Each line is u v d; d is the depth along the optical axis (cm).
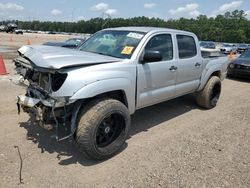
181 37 562
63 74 367
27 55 413
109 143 407
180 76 552
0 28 7256
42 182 344
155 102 508
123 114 408
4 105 609
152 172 374
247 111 672
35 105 384
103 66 395
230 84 1077
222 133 521
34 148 426
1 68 957
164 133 512
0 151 410
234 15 12144
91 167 384
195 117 613
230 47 3594
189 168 388
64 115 382
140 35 481
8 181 341
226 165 401
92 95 369
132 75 434
